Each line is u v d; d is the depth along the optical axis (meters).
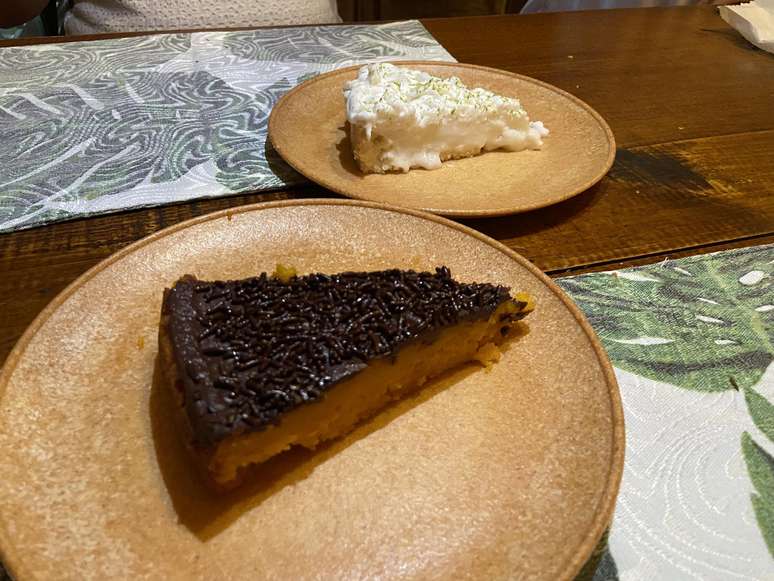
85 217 0.24
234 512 0.15
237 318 0.18
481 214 0.23
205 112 0.31
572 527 0.14
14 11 0.47
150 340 0.19
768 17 0.45
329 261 0.22
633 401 0.18
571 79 0.38
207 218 0.22
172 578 0.14
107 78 0.34
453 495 0.16
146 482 0.15
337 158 0.28
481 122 0.28
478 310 0.19
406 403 0.18
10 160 0.26
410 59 0.38
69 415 0.16
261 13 0.49
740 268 0.24
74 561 0.13
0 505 0.14
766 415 0.18
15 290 0.20
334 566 0.14
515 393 0.18
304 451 0.17
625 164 0.30
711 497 0.16
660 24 0.47
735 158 0.31
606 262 0.24
